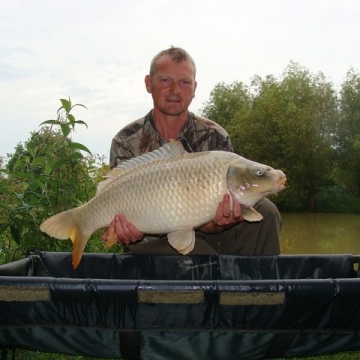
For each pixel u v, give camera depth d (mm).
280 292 1687
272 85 21203
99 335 1773
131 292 1687
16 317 1738
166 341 1775
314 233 10977
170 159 2158
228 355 1805
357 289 1710
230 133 21438
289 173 18969
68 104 3137
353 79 20266
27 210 2924
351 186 19812
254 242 2725
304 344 1804
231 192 2117
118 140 2953
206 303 1705
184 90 2846
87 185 3539
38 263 2447
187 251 2076
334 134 19922
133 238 2197
